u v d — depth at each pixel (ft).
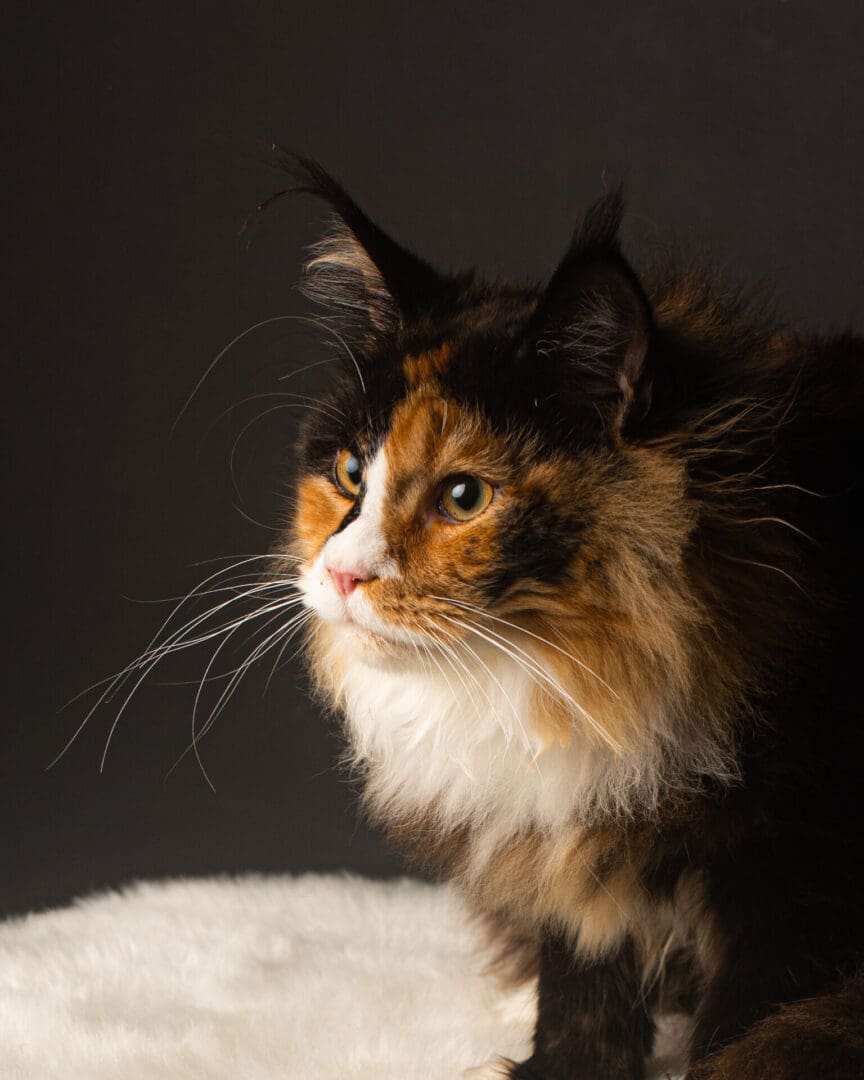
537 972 7.16
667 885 6.08
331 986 7.92
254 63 11.85
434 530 5.91
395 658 6.00
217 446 12.14
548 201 11.64
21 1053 6.86
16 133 12.07
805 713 5.88
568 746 6.08
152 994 7.75
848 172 11.16
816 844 5.77
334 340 8.47
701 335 6.31
